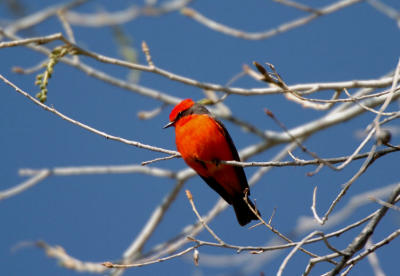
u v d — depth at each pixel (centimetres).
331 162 866
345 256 809
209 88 1177
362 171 767
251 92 1173
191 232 1420
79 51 1121
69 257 1288
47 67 1056
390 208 850
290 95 1143
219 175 1168
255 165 909
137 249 1502
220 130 1138
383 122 835
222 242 835
